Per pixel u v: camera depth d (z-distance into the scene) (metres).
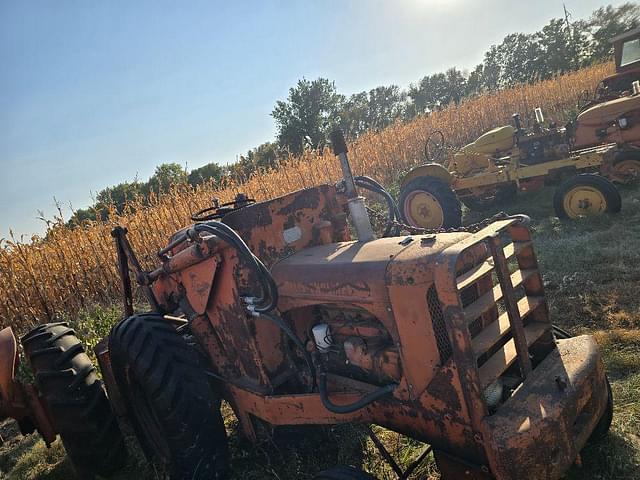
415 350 2.14
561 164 7.06
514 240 2.57
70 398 3.24
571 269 5.09
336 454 3.16
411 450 3.01
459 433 2.11
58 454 4.06
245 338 2.85
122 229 3.98
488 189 8.02
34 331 3.61
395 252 2.29
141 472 3.55
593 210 6.48
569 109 17.50
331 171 11.72
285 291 2.70
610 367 3.39
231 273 2.80
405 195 7.61
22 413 3.49
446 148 12.95
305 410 2.69
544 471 1.94
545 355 2.54
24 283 7.41
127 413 3.56
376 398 2.29
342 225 3.24
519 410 2.02
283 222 2.98
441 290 1.95
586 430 2.19
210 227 2.61
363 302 2.29
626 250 5.16
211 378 3.35
